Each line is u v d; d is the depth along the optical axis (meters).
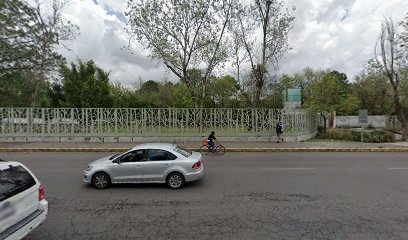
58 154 12.69
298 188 6.78
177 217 4.90
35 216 3.69
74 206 5.51
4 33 15.72
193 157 7.20
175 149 7.29
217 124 16.73
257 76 19.20
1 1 15.34
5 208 3.26
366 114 15.05
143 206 5.50
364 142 17.39
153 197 6.11
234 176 8.12
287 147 14.38
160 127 16.47
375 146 14.98
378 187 6.86
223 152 13.13
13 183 3.50
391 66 18.50
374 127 28.55
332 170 9.00
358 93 34.06
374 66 19.61
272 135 16.89
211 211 5.20
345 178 7.84
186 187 6.93
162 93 35.50
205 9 17.17
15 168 3.69
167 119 16.47
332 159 11.34
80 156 12.07
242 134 16.75
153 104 31.77
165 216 4.95
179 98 33.81
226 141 16.66
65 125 16.19
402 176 8.11
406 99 18.39
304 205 5.51
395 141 17.94
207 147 13.22
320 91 26.48
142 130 16.44
